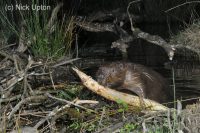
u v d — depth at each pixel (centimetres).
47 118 383
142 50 842
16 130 371
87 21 938
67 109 398
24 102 397
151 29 1093
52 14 786
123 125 375
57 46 726
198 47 857
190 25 1012
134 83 504
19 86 453
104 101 462
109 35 1019
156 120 382
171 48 589
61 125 412
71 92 461
